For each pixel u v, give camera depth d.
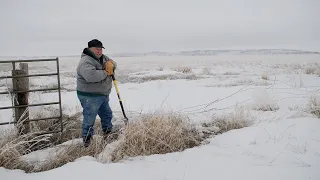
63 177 3.63
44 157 4.69
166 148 4.72
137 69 28.55
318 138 4.70
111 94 11.29
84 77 4.80
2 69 21.69
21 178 3.65
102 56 5.25
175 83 14.61
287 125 5.43
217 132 5.72
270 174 3.50
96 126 6.17
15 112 5.47
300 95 9.42
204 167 3.84
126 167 3.89
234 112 6.82
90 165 3.92
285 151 4.26
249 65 31.11
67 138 5.82
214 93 10.80
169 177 3.58
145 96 10.56
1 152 4.25
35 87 13.63
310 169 3.58
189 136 5.13
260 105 7.41
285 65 28.25
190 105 8.56
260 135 5.05
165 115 5.41
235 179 3.44
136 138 4.70
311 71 19.62
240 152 4.38
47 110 7.03
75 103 9.02
